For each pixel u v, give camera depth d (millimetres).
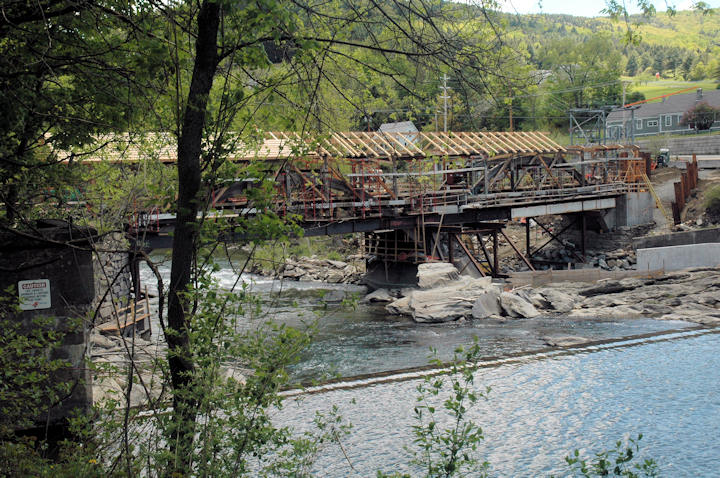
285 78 6406
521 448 12500
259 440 5918
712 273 33406
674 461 11742
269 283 40125
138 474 5816
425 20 6539
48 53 7637
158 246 25469
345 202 33031
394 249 39406
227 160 6270
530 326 27062
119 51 7945
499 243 50125
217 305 5930
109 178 11211
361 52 6980
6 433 6500
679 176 56375
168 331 5891
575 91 77938
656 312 28641
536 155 42656
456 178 40125
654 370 17984
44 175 9164
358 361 21125
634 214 47000
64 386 7266
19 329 9133
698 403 14969
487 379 17422
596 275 35719
